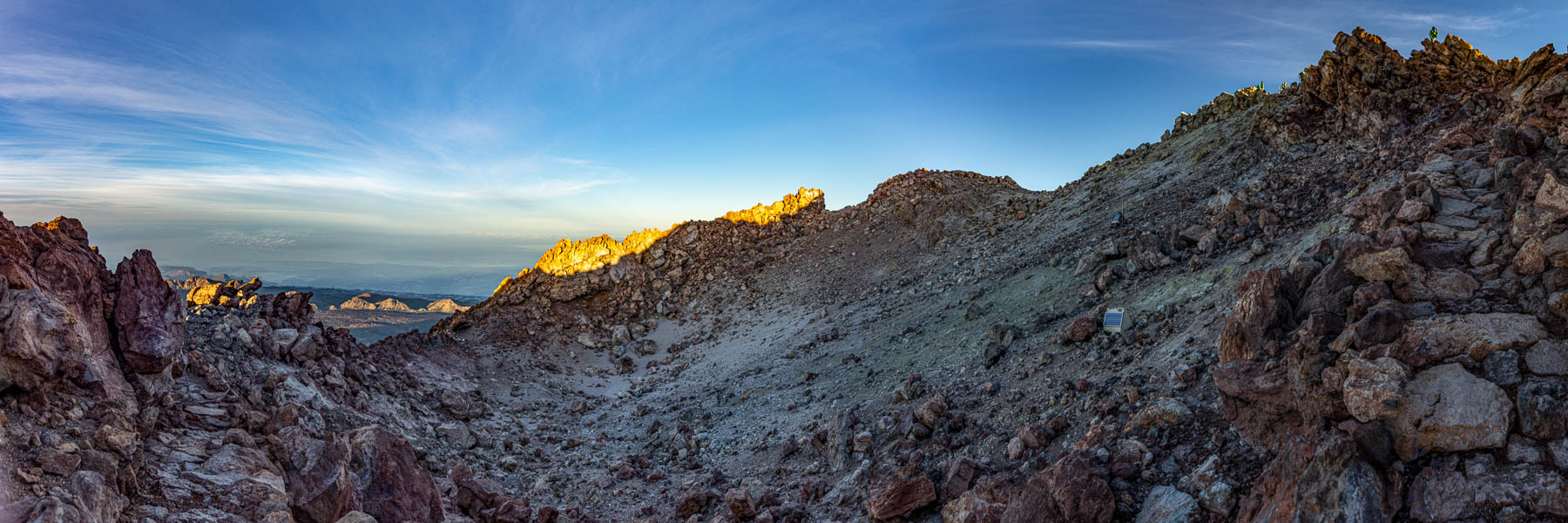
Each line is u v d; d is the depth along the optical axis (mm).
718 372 31953
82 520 8625
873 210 50469
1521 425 8359
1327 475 8531
